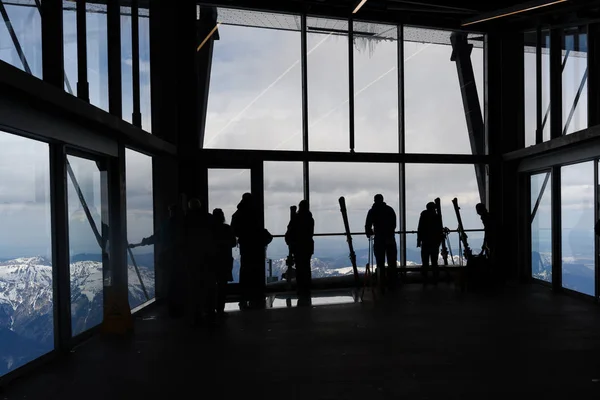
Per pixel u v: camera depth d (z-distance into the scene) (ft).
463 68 35.45
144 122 29.14
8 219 14.66
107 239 22.61
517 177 34.55
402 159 34.17
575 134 25.64
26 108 14.74
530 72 34.78
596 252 25.58
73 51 20.26
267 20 32.42
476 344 17.94
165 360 16.53
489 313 23.30
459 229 32.40
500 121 35.55
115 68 23.66
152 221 30.12
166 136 30.66
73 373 15.25
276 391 13.56
